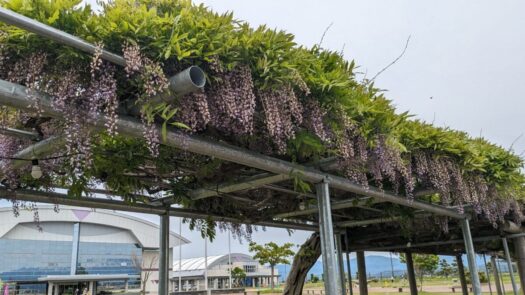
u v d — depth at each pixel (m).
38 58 1.72
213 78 2.09
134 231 26.23
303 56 2.35
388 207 5.00
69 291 23.92
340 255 6.33
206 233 4.47
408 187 3.77
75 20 1.69
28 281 22.66
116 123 1.93
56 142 2.19
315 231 6.16
